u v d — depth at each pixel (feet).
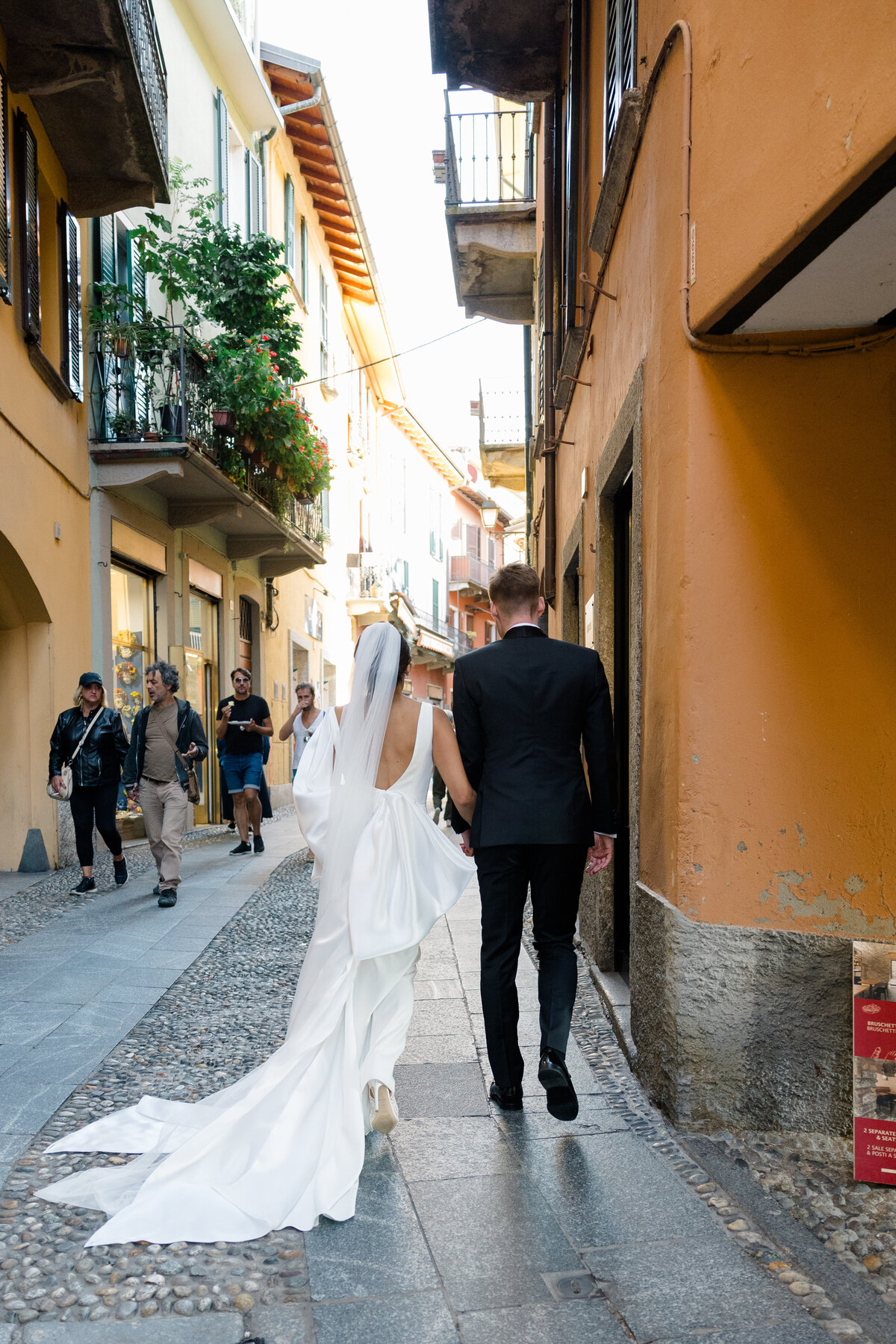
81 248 35.01
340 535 80.84
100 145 31.32
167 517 41.96
